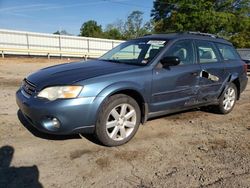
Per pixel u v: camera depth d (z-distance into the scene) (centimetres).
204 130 514
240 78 645
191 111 645
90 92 377
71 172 337
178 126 529
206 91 549
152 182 322
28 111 385
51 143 416
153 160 378
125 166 358
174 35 528
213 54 579
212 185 320
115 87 394
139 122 442
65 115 365
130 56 511
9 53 2452
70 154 384
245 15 4428
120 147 416
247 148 434
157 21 4966
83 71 417
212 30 4016
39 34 2925
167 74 463
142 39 544
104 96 384
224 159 391
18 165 347
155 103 457
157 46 491
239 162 383
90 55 2908
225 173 350
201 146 435
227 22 4084
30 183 309
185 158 389
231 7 4484
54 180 318
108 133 404
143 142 440
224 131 514
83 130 384
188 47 521
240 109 696
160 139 457
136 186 312
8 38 2741
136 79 422
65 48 3133
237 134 500
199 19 4000
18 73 1297
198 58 533
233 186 320
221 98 606
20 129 467
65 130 372
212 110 640
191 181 327
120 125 416
